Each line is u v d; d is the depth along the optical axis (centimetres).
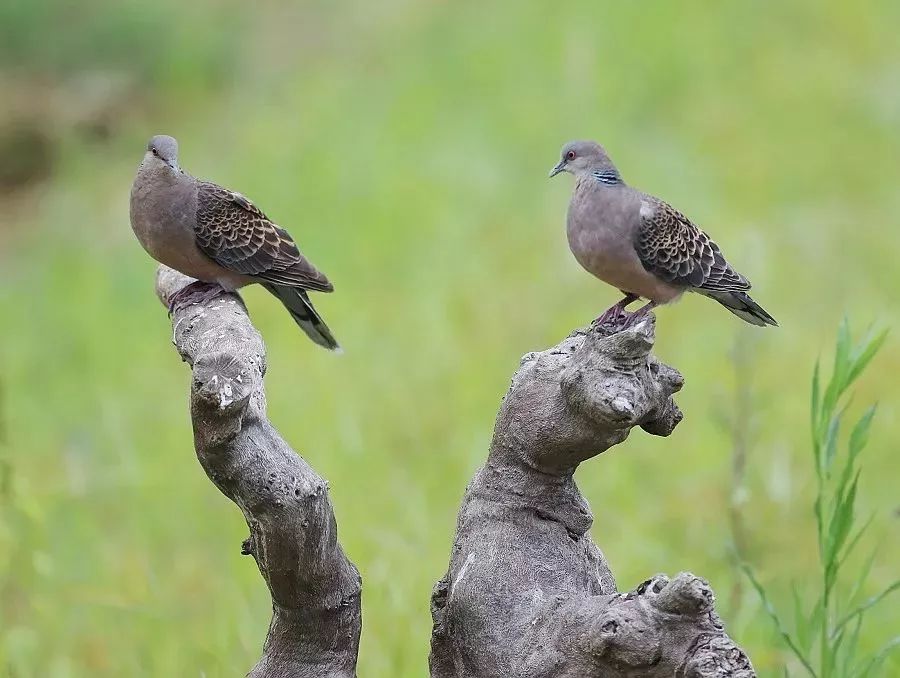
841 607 874
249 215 843
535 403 500
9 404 1423
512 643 479
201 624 919
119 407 1391
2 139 2533
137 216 829
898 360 1377
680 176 1914
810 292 1566
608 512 1062
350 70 2670
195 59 2789
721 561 945
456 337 1480
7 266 2016
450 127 2175
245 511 463
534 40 2533
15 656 874
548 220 1812
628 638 423
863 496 1113
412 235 1783
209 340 548
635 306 1546
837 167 2000
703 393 1284
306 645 496
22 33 2917
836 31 2573
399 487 1098
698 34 2528
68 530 1093
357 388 1362
